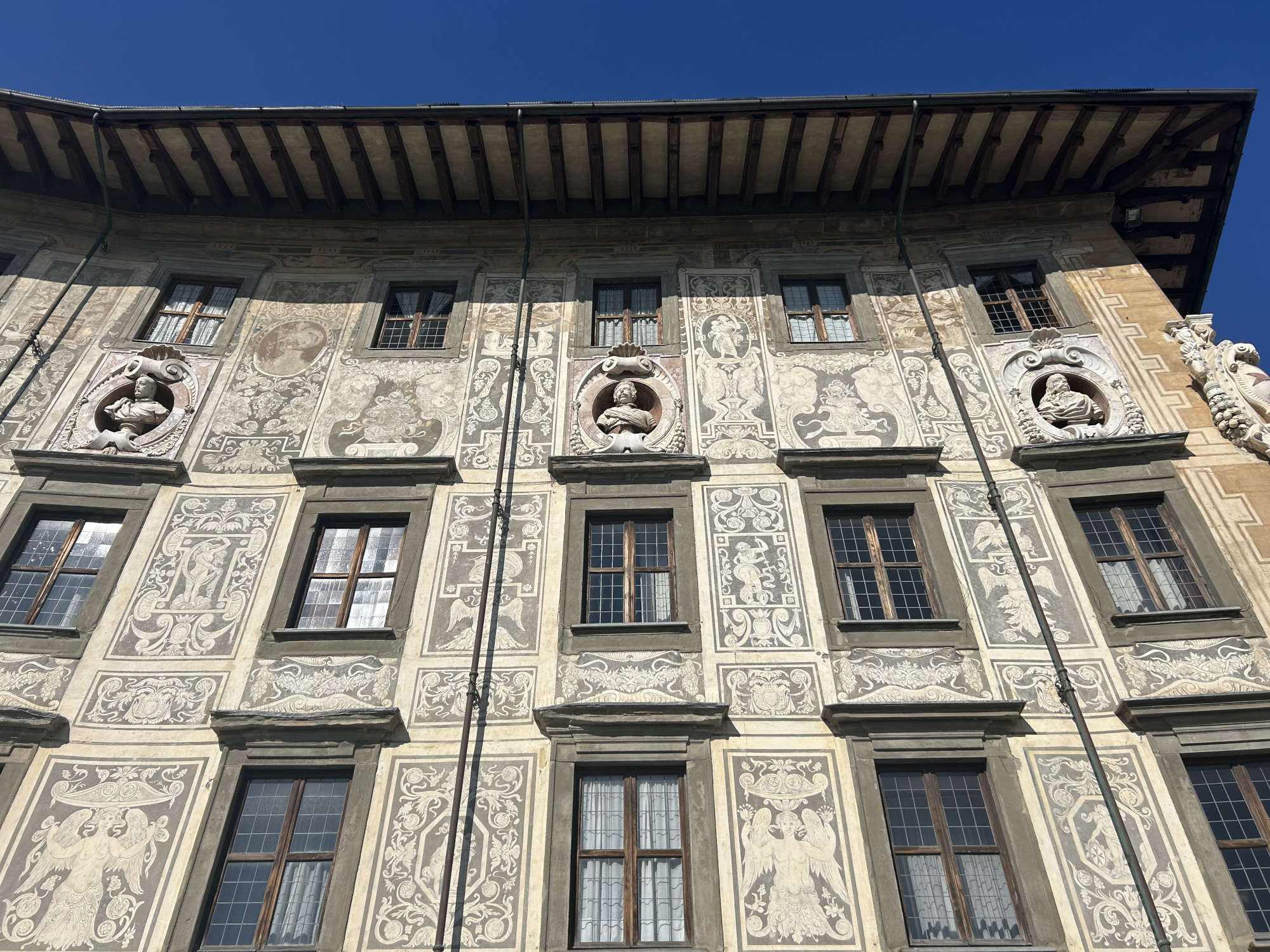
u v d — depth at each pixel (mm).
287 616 11383
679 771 10156
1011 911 9219
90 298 14914
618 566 11953
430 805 9859
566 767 10062
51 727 10219
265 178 15914
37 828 9664
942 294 15086
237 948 9031
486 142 15188
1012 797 9758
